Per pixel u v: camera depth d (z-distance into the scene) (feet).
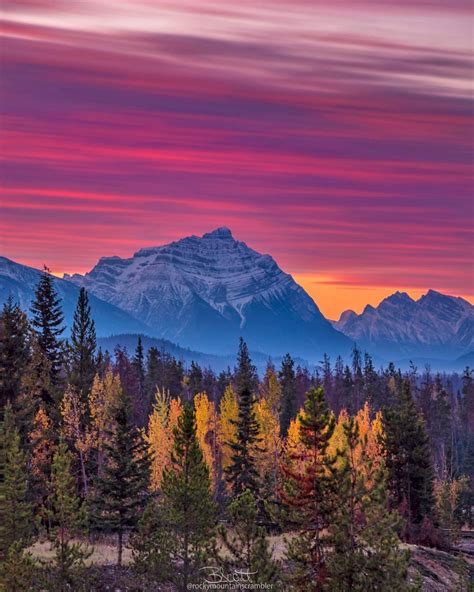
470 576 185.37
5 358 217.15
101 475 215.51
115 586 144.66
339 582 122.83
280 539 182.39
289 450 227.61
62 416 227.81
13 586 129.29
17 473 146.72
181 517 141.28
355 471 128.57
